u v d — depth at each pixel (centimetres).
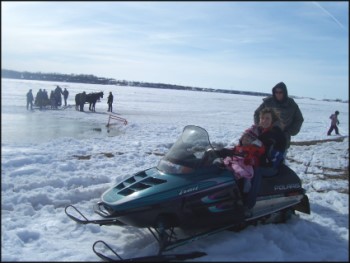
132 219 409
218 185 437
